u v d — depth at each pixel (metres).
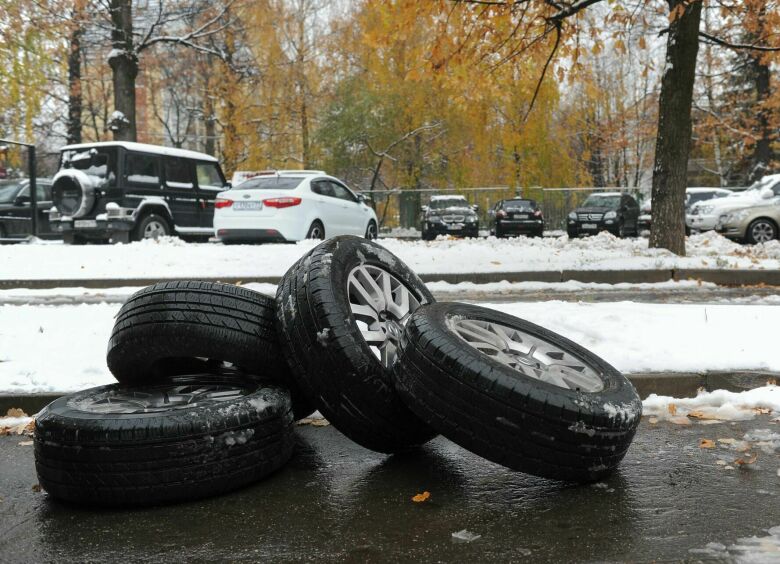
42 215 21.88
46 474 3.45
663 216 14.37
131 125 25.23
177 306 3.92
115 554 2.88
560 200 37.25
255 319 4.06
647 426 4.64
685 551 2.83
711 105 40.44
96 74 36.34
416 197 36.50
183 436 3.38
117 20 25.27
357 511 3.29
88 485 3.34
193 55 35.16
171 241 16.03
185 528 3.12
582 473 3.49
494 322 4.50
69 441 3.36
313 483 3.69
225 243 16.62
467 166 38.12
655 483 3.63
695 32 13.92
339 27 36.28
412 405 3.72
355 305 4.36
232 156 34.44
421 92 35.75
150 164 17.77
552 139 43.19
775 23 15.44
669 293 10.59
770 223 20.75
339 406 3.88
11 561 2.83
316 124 37.91
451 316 4.15
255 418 3.63
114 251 13.48
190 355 3.98
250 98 35.69
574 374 4.11
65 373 5.44
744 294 10.41
